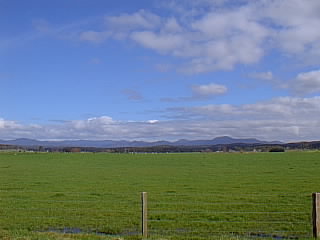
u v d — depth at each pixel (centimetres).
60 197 3709
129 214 2736
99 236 1700
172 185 4772
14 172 6938
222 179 5441
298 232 2183
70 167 8288
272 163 8906
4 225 2416
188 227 2325
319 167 7444
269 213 2711
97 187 4619
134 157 12762
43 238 1598
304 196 3581
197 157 12475
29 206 3127
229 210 2867
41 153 15900
